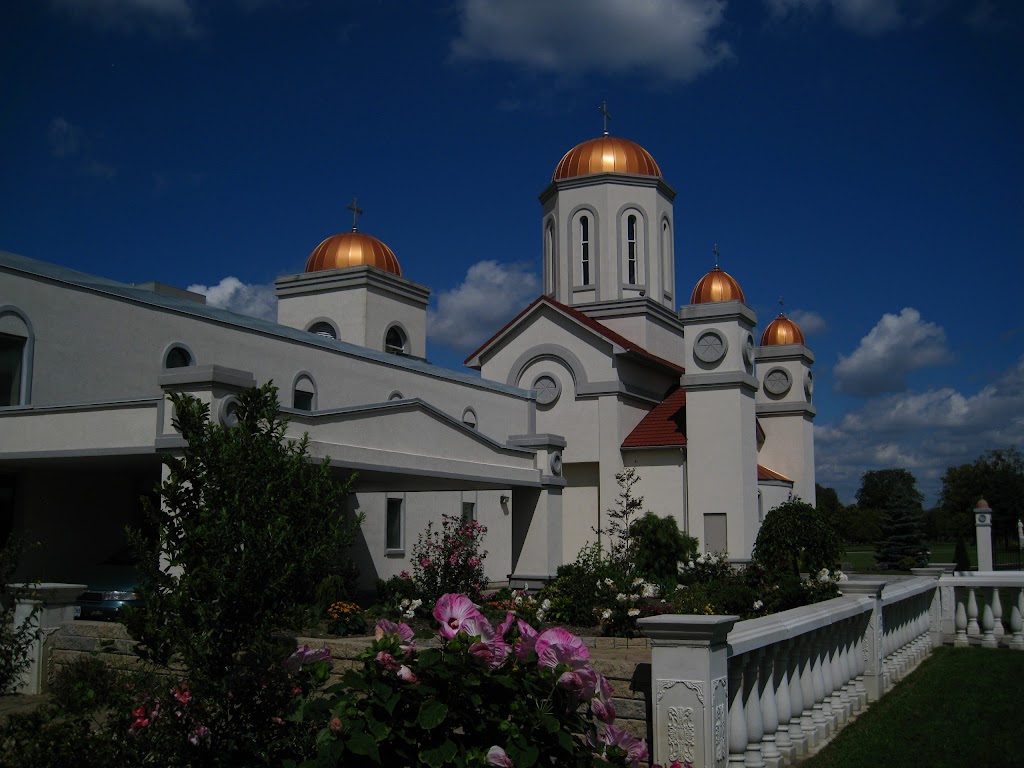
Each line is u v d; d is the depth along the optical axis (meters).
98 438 15.26
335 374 23.97
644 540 26.89
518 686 4.97
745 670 7.13
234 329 21.06
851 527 93.62
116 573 16.02
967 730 9.27
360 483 22.80
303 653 6.18
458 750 4.75
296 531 6.98
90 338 17.84
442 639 5.22
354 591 20.28
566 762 5.00
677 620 6.15
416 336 34.91
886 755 8.27
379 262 34.53
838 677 9.72
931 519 86.44
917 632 14.03
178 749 5.90
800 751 8.27
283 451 7.28
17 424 16.16
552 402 34.59
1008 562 40.72
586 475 34.34
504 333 35.69
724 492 30.50
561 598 14.55
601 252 37.91
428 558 20.83
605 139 39.53
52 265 19.45
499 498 32.97
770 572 18.38
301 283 33.62
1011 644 15.43
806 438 40.06
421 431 19.78
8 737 6.14
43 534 18.12
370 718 4.76
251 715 6.10
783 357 40.41
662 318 38.12
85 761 5.84
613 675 7.29
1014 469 68.88
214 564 6.57
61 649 11.52
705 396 31.19
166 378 14.52
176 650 6.55
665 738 6.19
